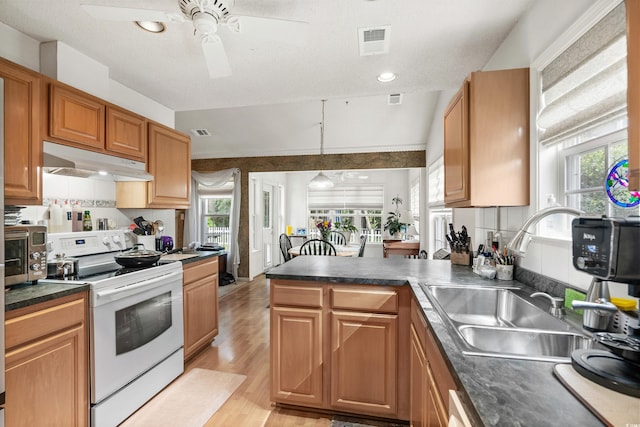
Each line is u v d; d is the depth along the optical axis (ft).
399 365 5.68
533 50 5.10
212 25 4.60
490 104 5.29
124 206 8.53
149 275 6.61
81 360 5.21
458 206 6.16
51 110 5.74
